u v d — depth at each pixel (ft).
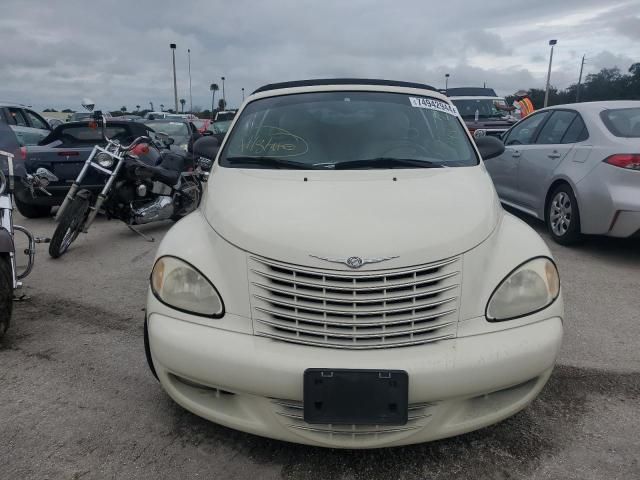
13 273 11.69
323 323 7.01
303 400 6.79
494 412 7.43
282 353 6.92
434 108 12.14
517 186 21.81
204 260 7.66
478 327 7.21
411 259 7.07
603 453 7.84
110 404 9.12
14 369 10.32
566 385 9.68
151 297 7.86
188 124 38.52
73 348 11.23
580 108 18.83
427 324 7.07
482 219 8.00
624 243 19.04
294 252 7.15
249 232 7.53
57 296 14.38
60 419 8.68
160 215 20.66
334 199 8.32
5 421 8.61
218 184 9.71
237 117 12.12
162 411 8.92
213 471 7.51
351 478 7.39
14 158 12.59
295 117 11.52
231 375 7.00
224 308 7.32
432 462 7.70
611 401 9.18
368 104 11.86
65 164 23.36
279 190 8.84
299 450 7.97
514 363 7.04
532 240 8.18
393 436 7.11
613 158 16.02
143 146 19.25
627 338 11.61
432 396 6.83
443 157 10.68
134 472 7.47
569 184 17.93
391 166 10.18
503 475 7.42
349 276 6.95
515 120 41.91
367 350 6.94
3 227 11.12
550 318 7.54
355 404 6.73
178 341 7.25
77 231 18.44
